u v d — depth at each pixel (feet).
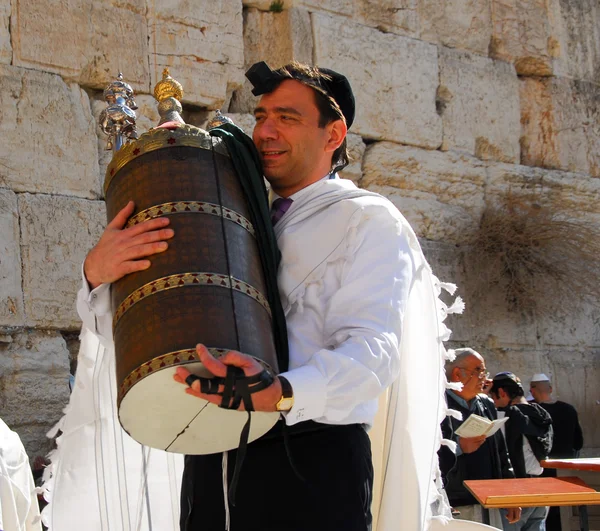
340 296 7.61
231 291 6.81
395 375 7.37
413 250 8.41
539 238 29.53
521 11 32.30
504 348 29.14
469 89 30.42
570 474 19.49
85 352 9.21
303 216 8.10
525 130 32.12
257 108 8.43
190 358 6.44
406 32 29.37
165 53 24.38
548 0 33.09
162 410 7.12
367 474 7.72
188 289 6.70
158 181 7.16
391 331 7.40
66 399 21.17
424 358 8.91
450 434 17.16
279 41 26.89
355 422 7.66
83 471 9.41
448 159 29.37
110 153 23.40
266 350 6.86
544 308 29.45
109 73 23.43
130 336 6.72
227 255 6.97
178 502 9.69
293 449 7.51
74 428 9.32
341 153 8.96
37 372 20.93
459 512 17.31
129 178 7.30
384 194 27.96
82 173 22.50
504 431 20.42
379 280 7.60
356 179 27.63
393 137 28.35
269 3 26.94
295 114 8.22
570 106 32.81
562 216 31.07
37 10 22.57
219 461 7.86
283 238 8.03
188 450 7.63
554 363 29.91
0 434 11.87
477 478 17.47
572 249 29.84
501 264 29.19
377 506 8.89
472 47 30.96
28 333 21.15
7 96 21.74
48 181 21.94
